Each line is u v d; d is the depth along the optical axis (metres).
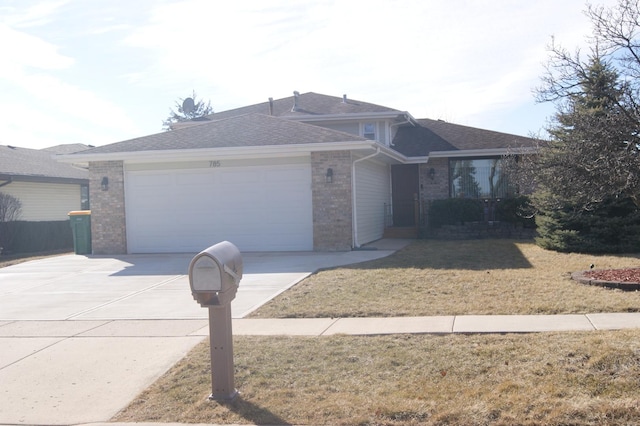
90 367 7.39
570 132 10.41
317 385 6.25
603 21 9.64
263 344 7.72
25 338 8.87
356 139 17.09
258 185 17.97
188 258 17.14
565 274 11.91
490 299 9.76
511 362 6.43
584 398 5.39
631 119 8.86
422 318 8.74
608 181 9.23
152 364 7.38
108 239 18.94
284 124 19.09
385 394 5.89
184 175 18.45
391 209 24.61
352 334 8.02
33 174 25.55
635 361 6.01
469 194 24.36
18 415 6.05
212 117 28.70
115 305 11.09
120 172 18.75
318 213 17.45
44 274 15.50
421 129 27.41
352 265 14.16
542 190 14.84
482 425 5.12
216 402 5.98
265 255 16.98
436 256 15.55
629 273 11.17
